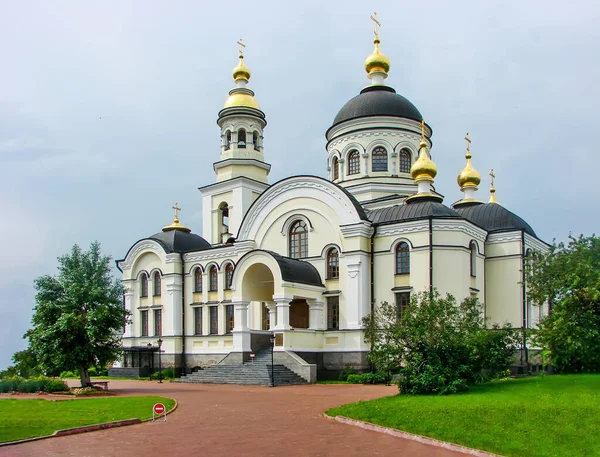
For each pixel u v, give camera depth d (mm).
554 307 27000
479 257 42500
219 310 49688
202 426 20406
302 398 28312
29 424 20812
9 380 36594
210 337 49688
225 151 59969
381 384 36469
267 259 40781
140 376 50219
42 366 33344
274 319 45156
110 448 16875
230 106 59688
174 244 53344
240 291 42188
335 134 52656
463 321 27469
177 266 52438
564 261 27141
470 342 26406
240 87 60531
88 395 32250
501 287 43344
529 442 16656
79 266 34562
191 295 51969
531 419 18750
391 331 27594
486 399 22672
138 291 54781
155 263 53844
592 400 21281
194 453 16109
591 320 25938
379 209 44312
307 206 44531
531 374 40781
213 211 59844
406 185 49750
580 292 25859
